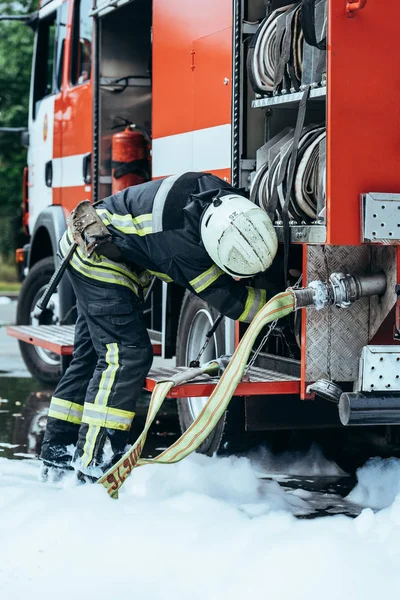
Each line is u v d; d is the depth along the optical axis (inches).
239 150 248.5
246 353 213.8
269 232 214.8
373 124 208.8
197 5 267.9
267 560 167.2
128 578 165.8
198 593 160.1
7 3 908.6
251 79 242.4
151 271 230.5
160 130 292.0
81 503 198.4
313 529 183.6
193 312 276.4
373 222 207.5
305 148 224.1
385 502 229.1
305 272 218.8
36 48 421.1
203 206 218.1
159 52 290.7
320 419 244.8
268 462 267.4
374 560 167.0
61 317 372.2
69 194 372.5
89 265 228.7
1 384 408.8
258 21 248.1
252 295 221.9
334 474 259.9
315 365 220.8
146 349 229.9
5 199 952.3
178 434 312.2
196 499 208.5
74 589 162.2
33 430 317.1
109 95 345.7
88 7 360.2
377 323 219.5
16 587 163.6
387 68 209.2
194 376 224.8
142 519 191.5
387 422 209.9
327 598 155.2
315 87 217.2
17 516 196.2
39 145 409.1
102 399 226.4
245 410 239.6
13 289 988.6
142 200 226.7
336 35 205.9
